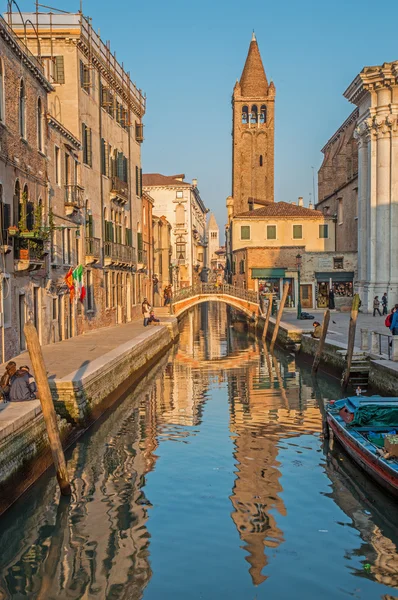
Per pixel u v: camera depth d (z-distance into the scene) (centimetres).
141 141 4672
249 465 1360
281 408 1959
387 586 848
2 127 1956
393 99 4000
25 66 2231
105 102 3619
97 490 1209
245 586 850
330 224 6038
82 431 1606
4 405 1284
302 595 827
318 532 1018
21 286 2188
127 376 2302
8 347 2030
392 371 1852
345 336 2830
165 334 3594
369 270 4169
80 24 2991
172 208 8356
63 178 2784
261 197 9112
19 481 1152
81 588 854
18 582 871
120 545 973
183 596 829
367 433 1366
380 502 1141
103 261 3534
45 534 1014
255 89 9031
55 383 1597
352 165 5325
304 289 5006
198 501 1151
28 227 2202
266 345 3812
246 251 5475
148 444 1537
